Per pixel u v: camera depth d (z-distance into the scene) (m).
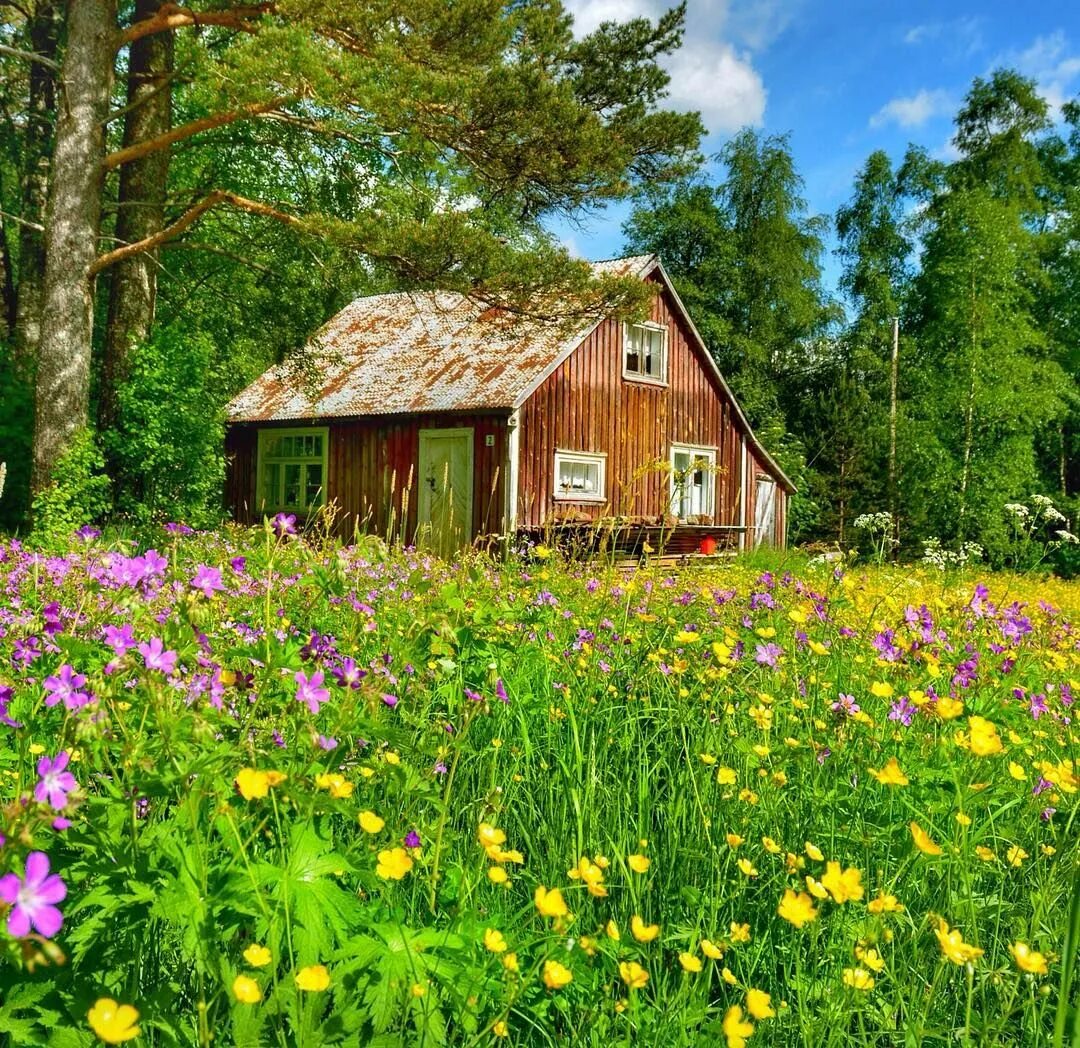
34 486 13.59
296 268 16.95
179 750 1.89
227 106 12.78
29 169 21.72
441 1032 1.66
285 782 1.85
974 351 30.00
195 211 13.81
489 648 3.66
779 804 2.83
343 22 12.22
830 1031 1.93
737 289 38.09
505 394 17.25
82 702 1.96
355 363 21.08
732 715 3.41
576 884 2.37
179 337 15.41
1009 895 2.64
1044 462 37.25
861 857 2.64
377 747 2.61
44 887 1.26
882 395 36.81
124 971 1.74
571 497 18.42
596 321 14.31
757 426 37.03
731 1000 2.10
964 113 38.28
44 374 13.60
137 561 2.62
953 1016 2.13
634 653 4.07
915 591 6.27
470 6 12.41
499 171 14.01
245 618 3.47
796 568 8.08
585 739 3.35
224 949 1.81
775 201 39.03
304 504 20.27
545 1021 1.95
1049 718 3.70
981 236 30.81
